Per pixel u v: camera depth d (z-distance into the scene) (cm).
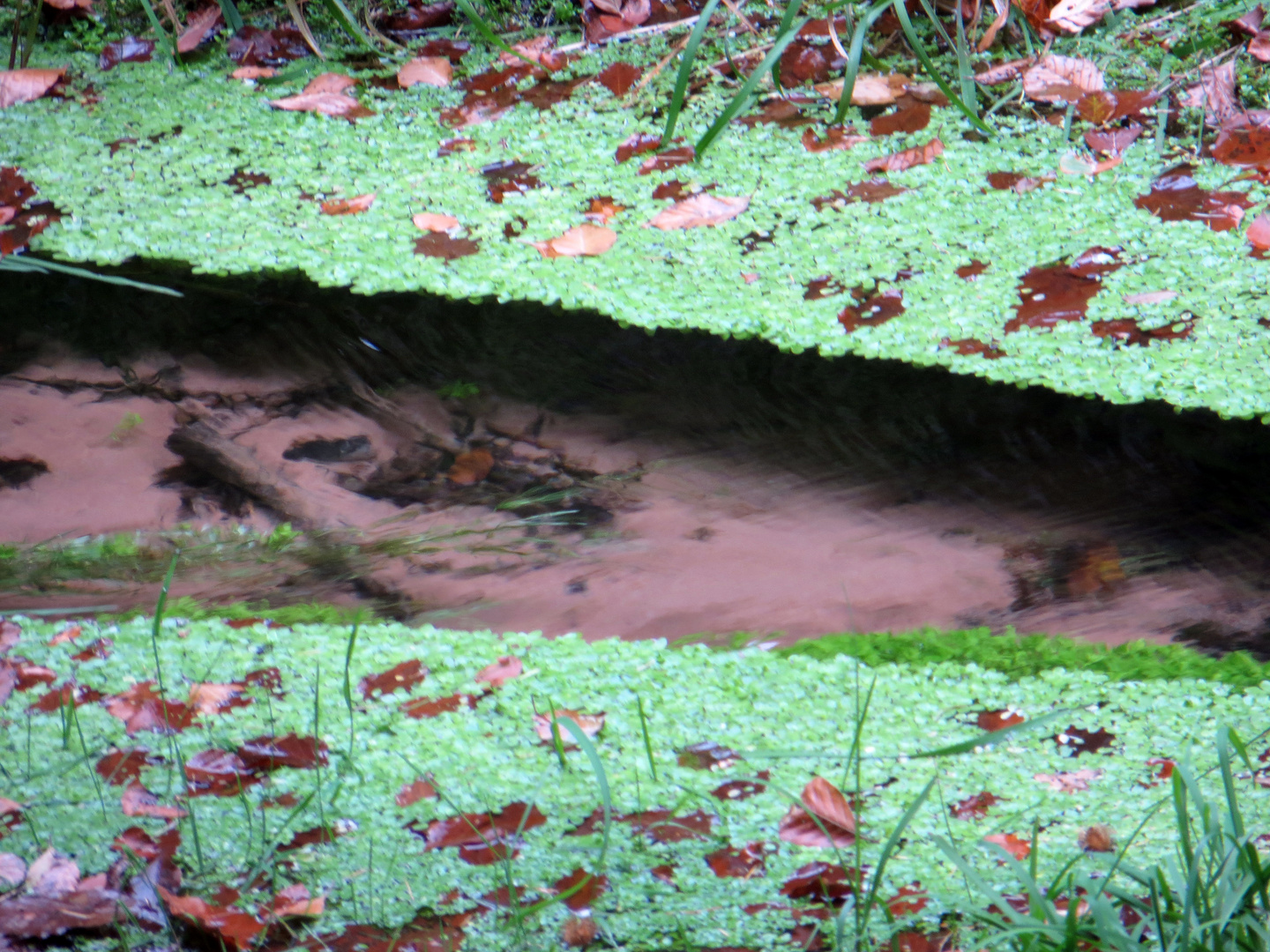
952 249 392
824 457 382
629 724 365
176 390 386
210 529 378
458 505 380
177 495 379
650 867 357
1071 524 378
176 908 354
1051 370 383
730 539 377
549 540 377
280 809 360
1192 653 370
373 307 389
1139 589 374
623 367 387
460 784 362
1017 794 361
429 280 391
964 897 355
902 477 381
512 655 370
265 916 355
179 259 393
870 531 378
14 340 388
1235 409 380
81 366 387
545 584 375
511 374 386
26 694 366
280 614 372
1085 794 361
